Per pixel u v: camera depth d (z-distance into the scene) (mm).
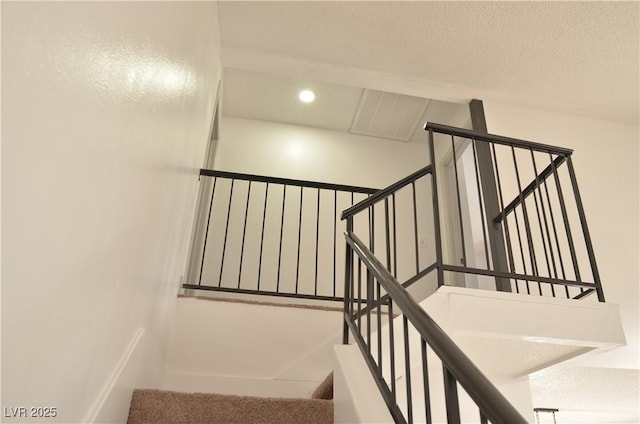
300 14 3676
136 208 1549
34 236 835
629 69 3961
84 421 1275
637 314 3590
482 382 1032
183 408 1785
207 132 3816
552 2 3418
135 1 1317
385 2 3518
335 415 1841
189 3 2305
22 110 753
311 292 4613
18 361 837
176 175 2340
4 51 696
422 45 3916
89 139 1044
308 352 2959
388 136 5688
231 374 2834
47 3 809
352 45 3969
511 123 4379
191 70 2508
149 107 1597
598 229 3924
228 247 4668
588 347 2385
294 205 5031
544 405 4371
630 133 4551
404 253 5008
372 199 2529
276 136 5484
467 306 2051
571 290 3592
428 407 1324
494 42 3824
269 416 1822
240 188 5004
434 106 5145
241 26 3830
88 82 1011
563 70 4043
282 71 4273
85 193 1057
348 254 2426
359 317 2074
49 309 943
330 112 5410
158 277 2201
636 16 3471
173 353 2826
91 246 1148
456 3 3484
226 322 2971
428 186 5488
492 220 3676
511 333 2035
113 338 1484
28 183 792
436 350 1224
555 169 2646
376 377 1696
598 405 4289
